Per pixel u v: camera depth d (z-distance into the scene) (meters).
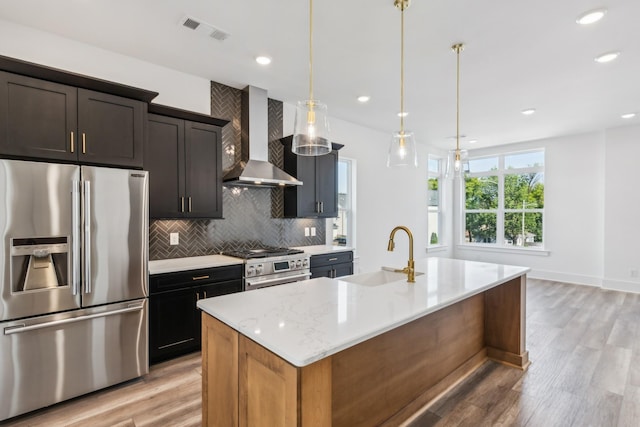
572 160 5.92
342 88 3.75
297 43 2.76
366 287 2.10
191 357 2.98
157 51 2.93
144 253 2.57
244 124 3.78
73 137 2.30
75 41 2.77
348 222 5.22
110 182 2.40
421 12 2.30
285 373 1.21
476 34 2.59
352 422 1.77
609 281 5.46
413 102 4.20
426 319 2.26
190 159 3.22
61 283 2.24
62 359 2.22
